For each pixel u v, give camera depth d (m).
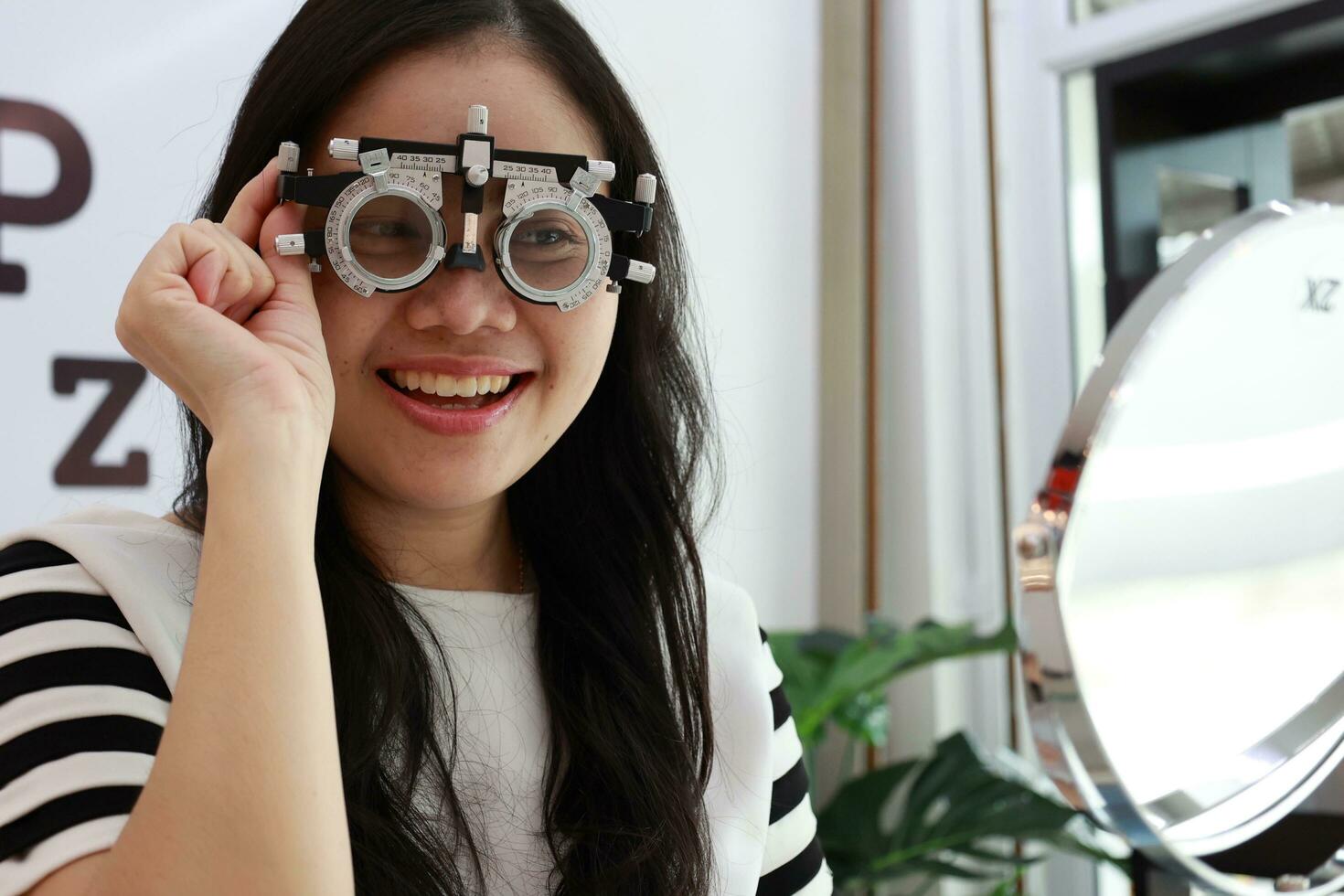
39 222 1.78
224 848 0.52
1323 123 2.31
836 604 2.51
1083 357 2.59
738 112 2.44
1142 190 2.48
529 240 0.72
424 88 0.73
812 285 2.54
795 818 0.94
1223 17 2.29
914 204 2.52
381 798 0.72
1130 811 0.54
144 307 0.63
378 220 0.70
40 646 0.60
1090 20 2.51
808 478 2.52
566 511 0.89
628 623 0.88
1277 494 0.57
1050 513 0.52
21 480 1.77
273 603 0.56
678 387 0.97
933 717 2.49
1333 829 0.60
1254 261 0.53
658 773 0.82
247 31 1.95
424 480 0.74
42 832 0.54
